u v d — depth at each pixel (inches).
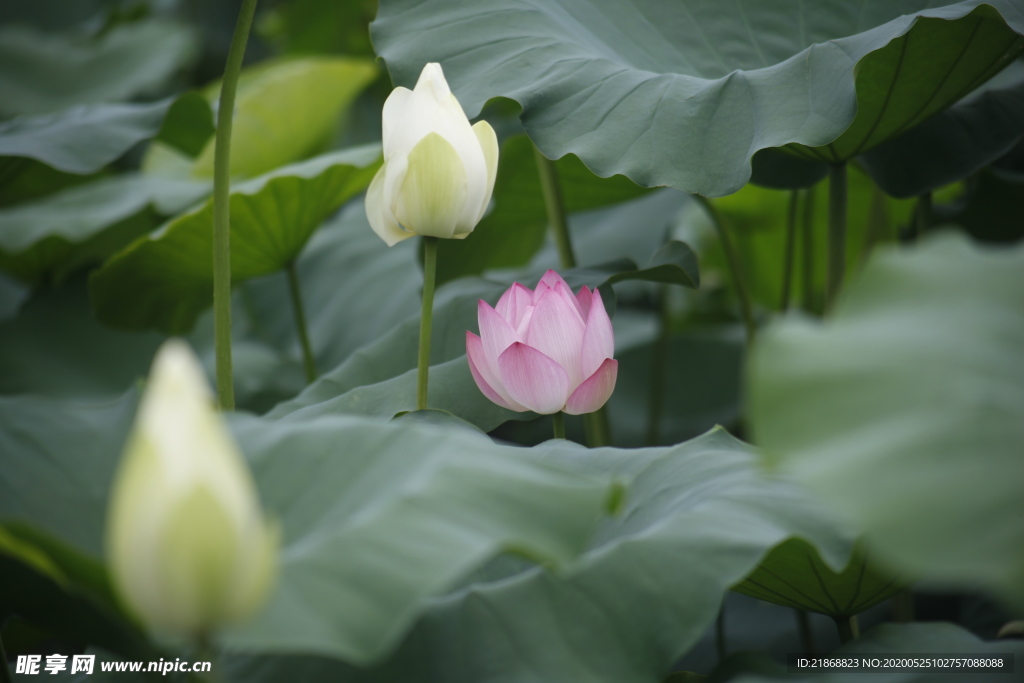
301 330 173.3
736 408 228.4
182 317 176.6
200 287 173.8
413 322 166.9
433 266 155.6
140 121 174.4
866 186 176.6
